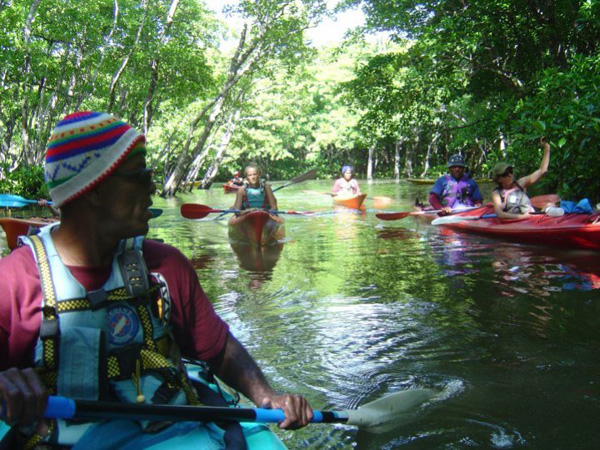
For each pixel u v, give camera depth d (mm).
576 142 8805
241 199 10234
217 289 5766
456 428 2760
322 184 34875
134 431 1673
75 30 21234
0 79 21875
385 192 22281
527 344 3885
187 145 26109
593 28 12359
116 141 1637
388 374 3455
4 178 18703
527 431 2725
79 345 1597
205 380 2189
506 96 15844
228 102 31203
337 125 51531
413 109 16500
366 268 6637
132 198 1666
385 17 16719
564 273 5953
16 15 18594
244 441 1721
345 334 4199
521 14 13336
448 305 4895
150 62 23969
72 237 1650
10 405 1404
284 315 4746
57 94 24016
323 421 1996
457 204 11086
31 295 1593
